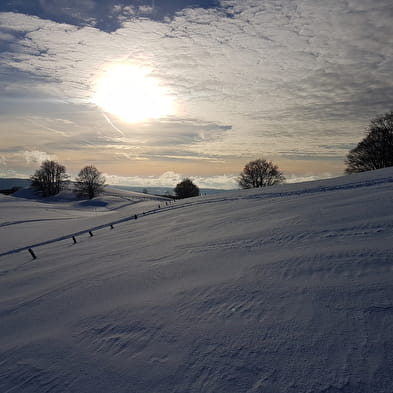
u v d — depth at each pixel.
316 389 2.04
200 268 5.07
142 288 4.69
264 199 15.20
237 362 2.46
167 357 2.71
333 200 9.88
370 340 2.40
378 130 38.06
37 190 83.88
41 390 2.58
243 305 3.37
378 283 3.21
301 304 3.13
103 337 3.30
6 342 3.78
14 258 11.94
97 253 9.28
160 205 29.53
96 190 78.31
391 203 7.14
